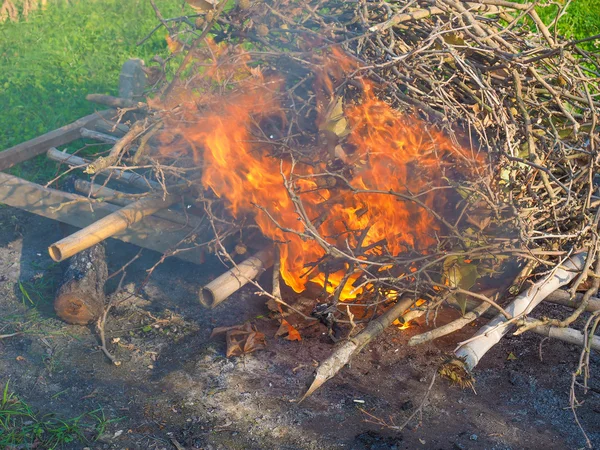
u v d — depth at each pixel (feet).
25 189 14.62
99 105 22.03
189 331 12.97
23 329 12.92
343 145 12.37
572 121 10.73
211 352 12.38
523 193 11.27
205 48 13.47
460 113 11.11
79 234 12.48
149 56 25.93
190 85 13.10
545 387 11.71
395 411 11.12
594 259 10.77
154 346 12.58
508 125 11.05
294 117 12.69
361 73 11.50
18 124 20.79
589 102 10.77
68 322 12.98
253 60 13.35
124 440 10.48
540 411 11.20
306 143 12.95
